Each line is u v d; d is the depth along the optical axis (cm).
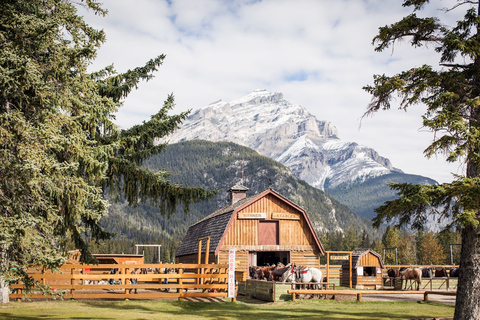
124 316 1510
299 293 2252
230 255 2105
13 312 1524
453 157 1210
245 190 4362
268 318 1577
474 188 1165
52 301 1842
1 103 1330
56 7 1480
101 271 3309
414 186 1245
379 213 1289
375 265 3516
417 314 1736
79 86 1579
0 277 1238
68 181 1440
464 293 1288
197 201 1998
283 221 3638
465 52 1338
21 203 1277
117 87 2100
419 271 3150
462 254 1310
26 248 1220
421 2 1411
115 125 1914
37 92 1298
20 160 1238
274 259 3975
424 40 1445
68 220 1633
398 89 1352
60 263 1240
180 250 4538
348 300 2303
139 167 2014
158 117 2153
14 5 1384
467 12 1407
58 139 1277
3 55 1208
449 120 1217
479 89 1328
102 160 1744
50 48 1409
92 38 1516
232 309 1845
